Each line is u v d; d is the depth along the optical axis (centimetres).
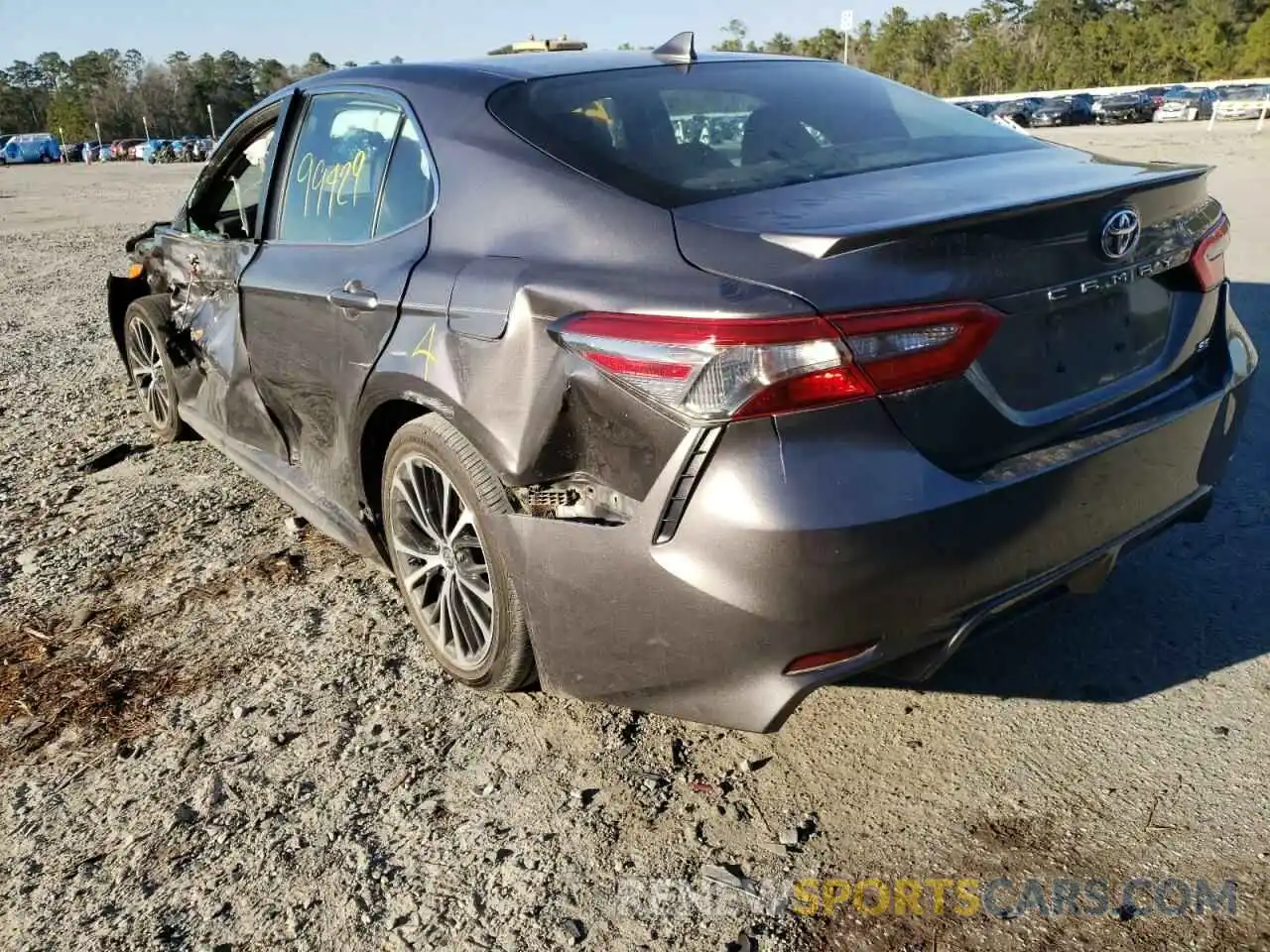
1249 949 201
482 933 216
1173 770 250
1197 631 306
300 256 343
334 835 246
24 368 716
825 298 203
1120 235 237
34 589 380
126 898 231
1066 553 238
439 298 269
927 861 228
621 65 316
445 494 284
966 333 213
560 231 250
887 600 213
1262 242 880
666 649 224
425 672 312
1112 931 207
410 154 305
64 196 2527
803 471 205
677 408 211
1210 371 274
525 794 256
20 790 270
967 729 271
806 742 270
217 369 417
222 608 358
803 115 297
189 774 271
